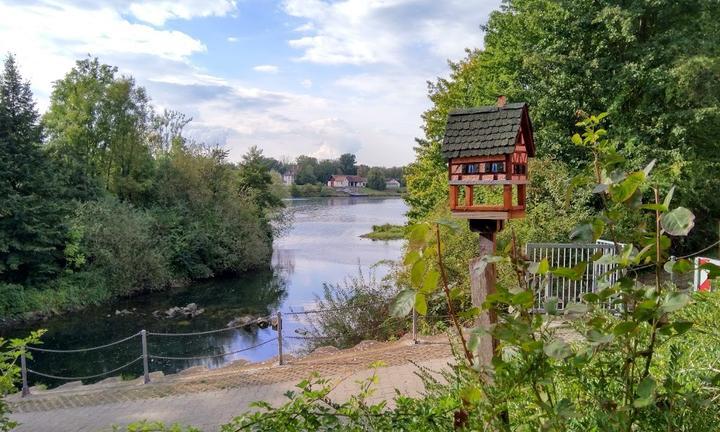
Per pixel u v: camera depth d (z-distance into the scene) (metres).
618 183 1.39
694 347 2.48
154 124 35.22
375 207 79.62
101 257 22.27
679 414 1.48
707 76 13.59
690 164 13.84
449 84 21.20
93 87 30.16
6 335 16.72
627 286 1.31
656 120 14.29
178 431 2.22
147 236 24.12
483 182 3.88
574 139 1.66
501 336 1.32
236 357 13.65
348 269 27.22
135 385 7.38
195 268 26.48
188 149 32.06
